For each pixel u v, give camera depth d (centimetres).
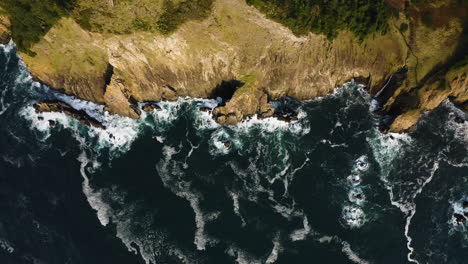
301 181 6706
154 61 6906
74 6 6322
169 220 6431
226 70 6975
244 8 6362
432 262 6288
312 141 6988
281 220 6431
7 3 6391
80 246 6288
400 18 6962
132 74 6988
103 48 6719
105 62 6962
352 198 6606
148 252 6244
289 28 6512
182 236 6312
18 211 6550
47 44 6838
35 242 6350
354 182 6706
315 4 6353
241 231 6353
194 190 6644
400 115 6825
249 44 6712
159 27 6475
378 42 6931
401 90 6925
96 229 6400
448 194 6700
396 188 6706
